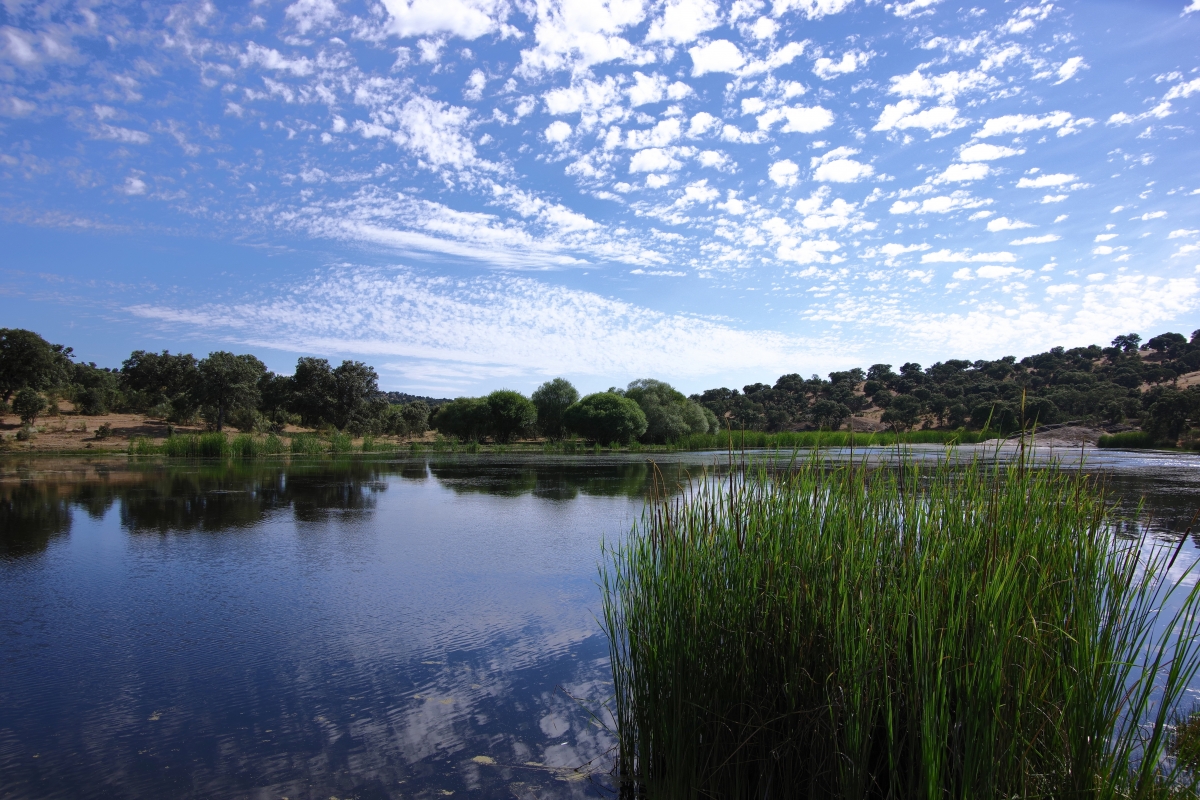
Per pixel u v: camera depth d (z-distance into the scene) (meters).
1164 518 12.12
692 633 4.12
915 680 3.23
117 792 4.52
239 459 37.59
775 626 3.96
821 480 4.75
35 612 8.67
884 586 3.91
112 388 71.25
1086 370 73.06
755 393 103.06
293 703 5.93
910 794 3.20
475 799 4.40
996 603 3.29
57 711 5.80
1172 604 7.08
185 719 5.64
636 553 5.27
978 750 3.04
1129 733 3.03
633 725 4.64
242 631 7.88
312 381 68.56
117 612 8.66
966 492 4.52
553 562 11.26
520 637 7.58
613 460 39.12
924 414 66.25
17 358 55.97
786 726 3.85
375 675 6.53
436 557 11.70
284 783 4.63
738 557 4.41
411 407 73.25
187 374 77.44
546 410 67.06
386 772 4.78
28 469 29.48
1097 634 3.77
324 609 8.72
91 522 15.50
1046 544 4.10
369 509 17.56
